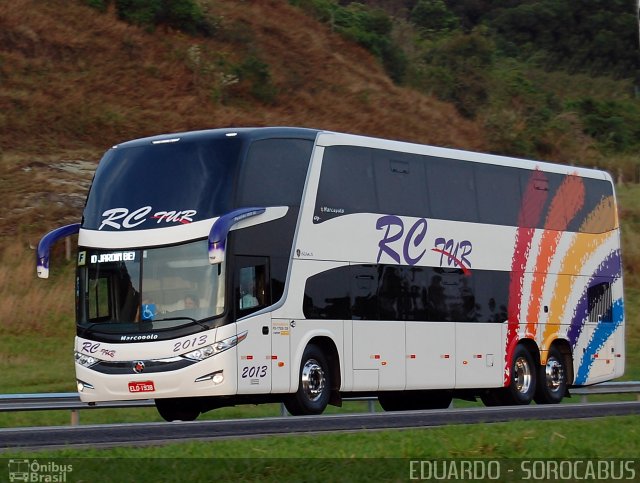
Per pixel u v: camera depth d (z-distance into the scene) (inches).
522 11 7470.5
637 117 6122.1
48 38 4407.0
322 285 1571.1
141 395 1462.8
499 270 1875.0
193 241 1467.8
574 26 7416.3
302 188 1558.8
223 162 1496.1
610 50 7253.9
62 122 3969.0
